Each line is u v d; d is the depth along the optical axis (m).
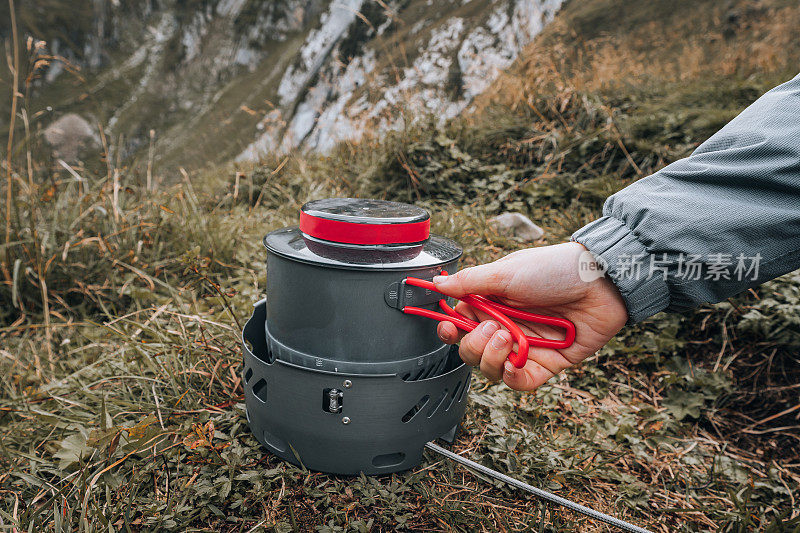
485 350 1.08
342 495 1.21
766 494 1.44
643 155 3.21
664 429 1.68
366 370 1.16
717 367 1.92
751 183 0.94
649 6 13.18
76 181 2.62
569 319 1.14
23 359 1.93
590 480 1.41
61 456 1.28
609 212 1.09
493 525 1.20
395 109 3.74
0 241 2.28
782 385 1.84
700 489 1.45
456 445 1.44
